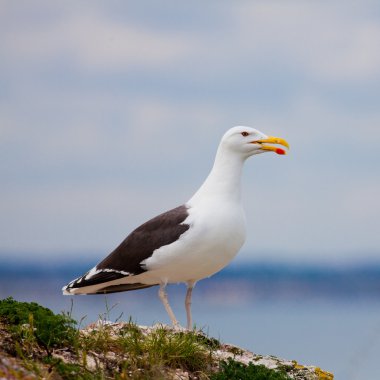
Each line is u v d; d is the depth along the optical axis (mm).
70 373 10492
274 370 12164
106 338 11789
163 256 14094
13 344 10867
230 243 14188
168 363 11773
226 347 13109
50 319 11391
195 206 14422
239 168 14719
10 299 12016
